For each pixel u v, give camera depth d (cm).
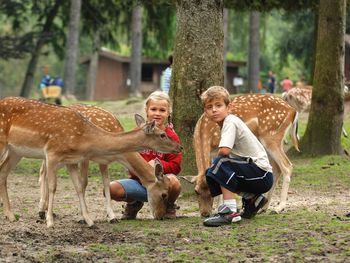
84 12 3978
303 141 1630
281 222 798
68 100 3662
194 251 680
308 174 1391
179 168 884
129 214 889
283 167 923
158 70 4775
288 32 4306
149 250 688
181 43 1112
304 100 2086
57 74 7062
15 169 1556
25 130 834
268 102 941
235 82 4150
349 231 724
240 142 785
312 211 905
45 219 888
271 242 700
